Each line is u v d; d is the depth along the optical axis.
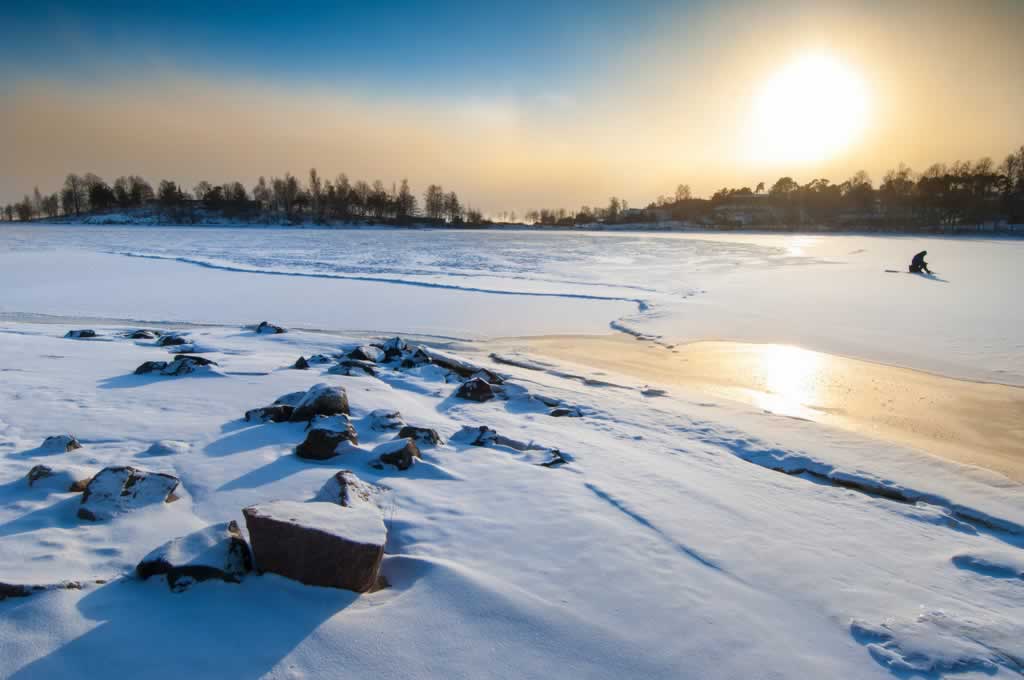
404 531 4.02
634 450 6.41
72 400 6.89
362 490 4.29
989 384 10.70
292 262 35.19
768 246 54.47
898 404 9.62
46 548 3.41
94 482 4.00
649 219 123.31
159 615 2.86
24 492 4.22
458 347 13.77
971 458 7.48
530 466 5.46
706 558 3.92
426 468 5.23
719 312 18.09
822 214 111.12
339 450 5.34
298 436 5.88
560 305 19.78
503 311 18.69
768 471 6.05
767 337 14.69
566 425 7.38
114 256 36.97
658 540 4.12
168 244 51.47
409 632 2.91
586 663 2.82
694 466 5.97
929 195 97.69
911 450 6.91
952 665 3.02
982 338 14.30
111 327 15.35
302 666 2.62
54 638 2.65
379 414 6.43
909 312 17.92
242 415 6.59
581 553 3.85
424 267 33.00
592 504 4.66
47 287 22.91
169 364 8.49
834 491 5.61
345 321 16.98
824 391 10.32
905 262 36.00
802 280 26.61
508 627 3.01
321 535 3.12
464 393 8.37
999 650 3.17
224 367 9.09
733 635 3.10
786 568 3.88
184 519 3.94
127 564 3.32
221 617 2.88
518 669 2.75
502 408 8.09
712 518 4.59
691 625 3.16
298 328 15.94
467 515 4.34
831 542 4.39
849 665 2.97
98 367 8.84
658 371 11.63
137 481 4.14
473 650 2.84
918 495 5.68
